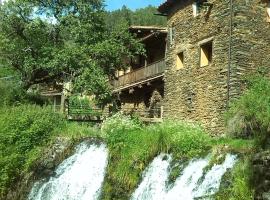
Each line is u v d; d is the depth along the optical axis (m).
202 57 21.50
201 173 13.35
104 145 17.88
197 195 12.97
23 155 19.72
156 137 15.85
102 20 26.94
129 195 15.30
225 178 12.30
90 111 29.78
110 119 18.89
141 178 15.35
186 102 22.25
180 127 16.09
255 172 11.41
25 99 26.69
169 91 23.94
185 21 23.05
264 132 12.70
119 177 15.92
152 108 26.64
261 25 20.02
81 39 25.70
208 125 20.31
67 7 27.33
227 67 19.44
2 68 31.25
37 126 20.41
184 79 22.62
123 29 26.08
